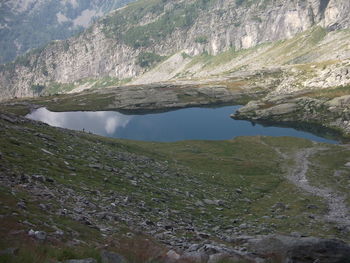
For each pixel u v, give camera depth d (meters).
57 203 28.52
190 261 19.03
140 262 17.67
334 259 23.11
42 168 41.22
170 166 86.94
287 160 127.75
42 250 15.07
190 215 43.34
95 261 15.27
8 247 14.16
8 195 24.94
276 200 68.12
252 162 119.31
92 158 60.28
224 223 43.91
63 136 77.00
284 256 23.30
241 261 20.42
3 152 42.25
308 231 44.50
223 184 77.38
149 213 37.72
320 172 104.38
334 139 186.38
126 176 54.94
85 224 25.06
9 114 79.44
